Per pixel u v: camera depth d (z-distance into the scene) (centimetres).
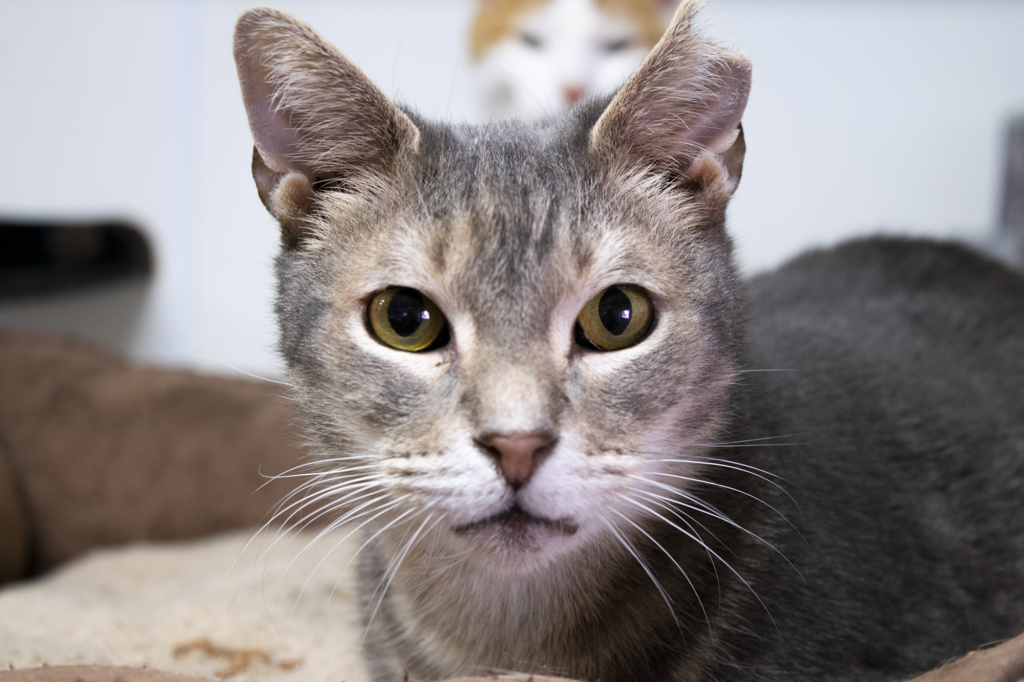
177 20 76
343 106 30
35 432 56
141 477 56
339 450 30
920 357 37
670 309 29
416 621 32
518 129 32
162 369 58
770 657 29
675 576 30
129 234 78
